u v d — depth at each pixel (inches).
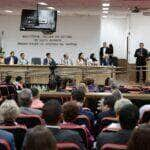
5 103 165.6
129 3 748.0
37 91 257.3
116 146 122.1
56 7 816.3
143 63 755.4
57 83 433.1
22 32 901.2
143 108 207.6
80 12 881.5
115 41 1047.0
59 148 127.6
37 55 900.0
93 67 693.3
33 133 87.6
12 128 159.2
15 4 780.6
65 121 162.9
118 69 853.2
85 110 220.7
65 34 904.3
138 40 867.4
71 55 904.3
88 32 906.7
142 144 83.5
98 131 205.3
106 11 874.8
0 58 761.0
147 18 862.5
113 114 204.8
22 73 678.5
